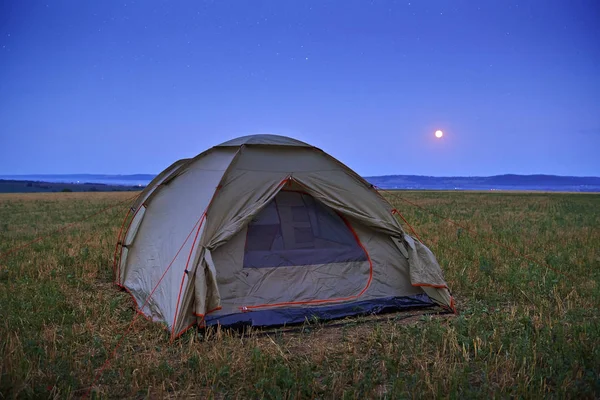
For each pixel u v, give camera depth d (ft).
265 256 21.79
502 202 112.98
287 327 19.75
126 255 26.68
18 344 16.42
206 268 19.51
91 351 16.79
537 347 16.56
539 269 28.19
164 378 14.75
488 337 17.72
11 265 29.58
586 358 15.79
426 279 22.27
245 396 13.94
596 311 21.38
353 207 23.15
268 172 22.31
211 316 19.69
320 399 13.71
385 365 15.75
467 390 13.56
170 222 23.59
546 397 13.34
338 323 20.25
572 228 48.52
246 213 21.12
